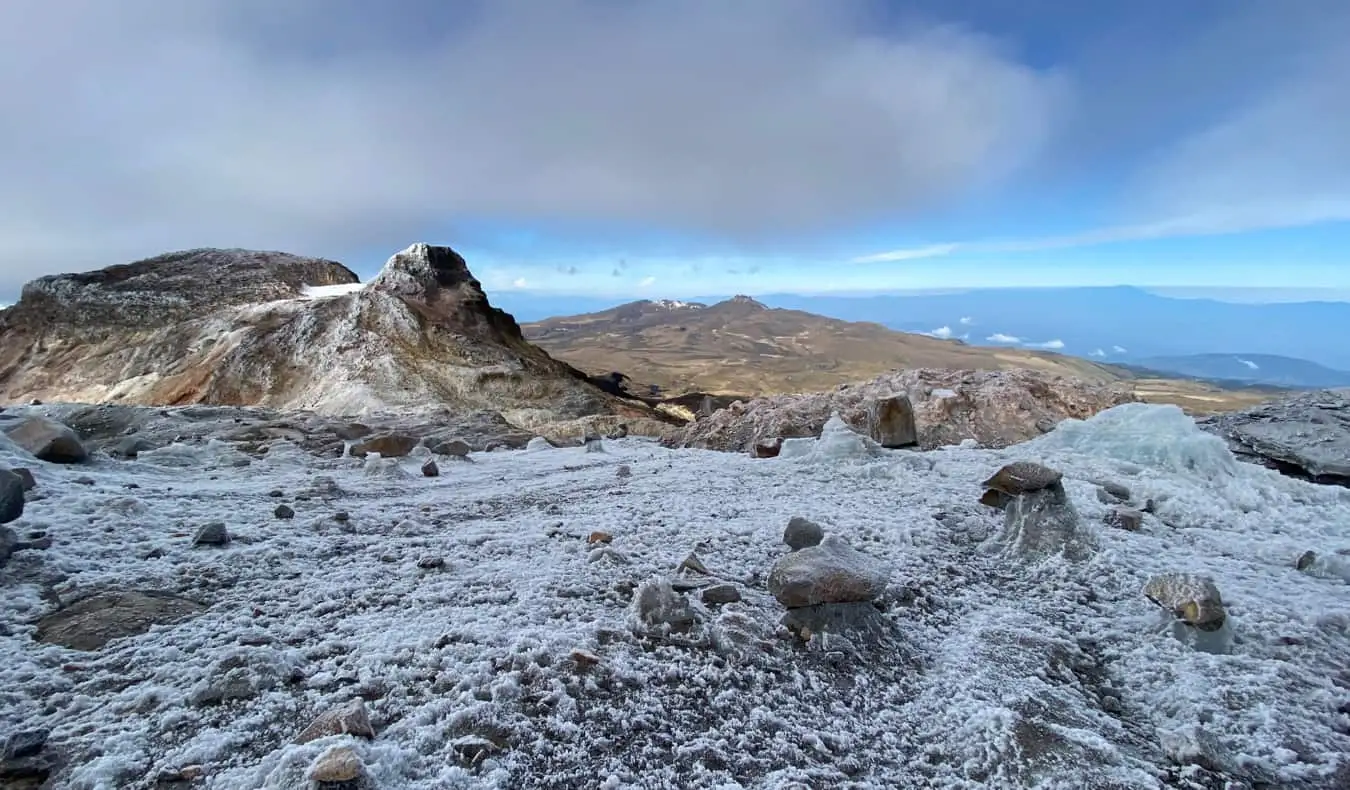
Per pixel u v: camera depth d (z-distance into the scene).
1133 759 3.46
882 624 4.74
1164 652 4.56
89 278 56.19
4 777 2.87
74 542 5.67
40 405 14.20
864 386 17.30
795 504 7.95
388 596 4.95
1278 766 3.47
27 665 3.72
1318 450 10.41
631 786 3.04
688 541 6.44
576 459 12.38
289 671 3.78
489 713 3.45
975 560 6.31
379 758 2.92
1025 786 3.19
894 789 3.19
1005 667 4.33
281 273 62.69
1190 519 7.59
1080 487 8.30
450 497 8.70
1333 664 4.37
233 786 2.83
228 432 13.45
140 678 3.71
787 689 3.99
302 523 6.84
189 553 5.67
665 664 4.08
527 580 5.29
